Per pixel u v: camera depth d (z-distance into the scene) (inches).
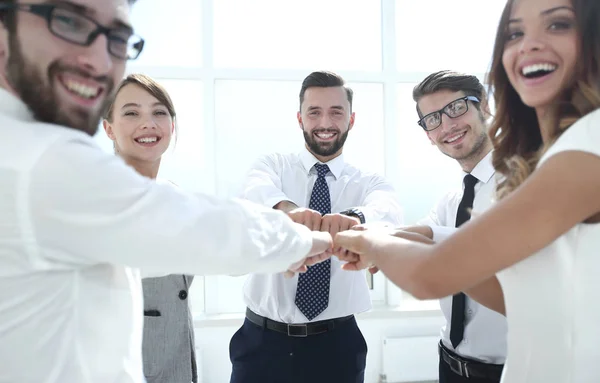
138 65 124.4
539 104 32.7
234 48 128.9
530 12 31.8
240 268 33.9
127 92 65.0
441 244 31.7
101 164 27.6
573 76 30.6
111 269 32.1
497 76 38.3
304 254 40.1
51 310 27.9
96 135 33.2
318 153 85.9
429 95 75.8
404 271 33.8
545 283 30.6
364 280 81.2
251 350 79.0
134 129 65.3
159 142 67.0
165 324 63.9
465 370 69.8
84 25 28.0
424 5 133.0
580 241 29.1
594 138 26.7
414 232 47.9
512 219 28.2
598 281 28.9
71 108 29.0
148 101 65.7
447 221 80.8
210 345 121.5
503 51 36.6
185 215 30.2
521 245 28.2
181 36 127.0
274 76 128.5
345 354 76.9
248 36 129.0
